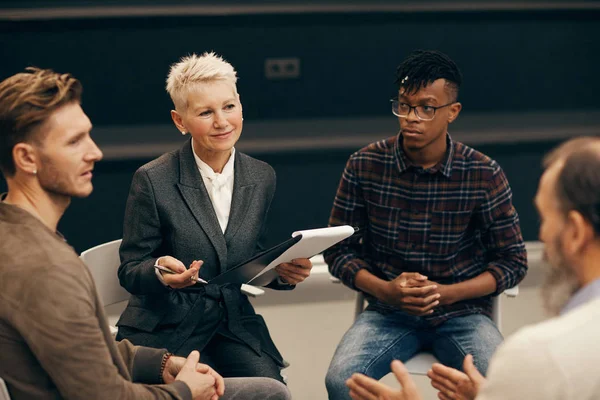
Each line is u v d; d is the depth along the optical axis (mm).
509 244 2279
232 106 2062
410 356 2234
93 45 4266
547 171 1222
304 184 3951
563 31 4578
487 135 4137
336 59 4516
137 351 1768
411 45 4535
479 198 2248
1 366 1385
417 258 2285
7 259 1350
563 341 1084
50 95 1410
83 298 1359
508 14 4504
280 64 4465
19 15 4191
